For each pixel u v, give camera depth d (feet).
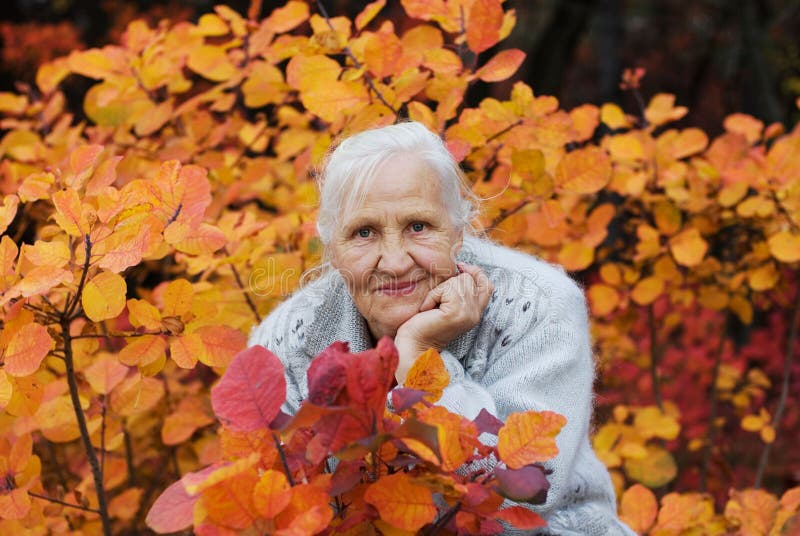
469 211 5.59
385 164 5.03
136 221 4.81
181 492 3.90
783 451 14.10
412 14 6.78
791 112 28.40
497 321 5.45
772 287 9.69
